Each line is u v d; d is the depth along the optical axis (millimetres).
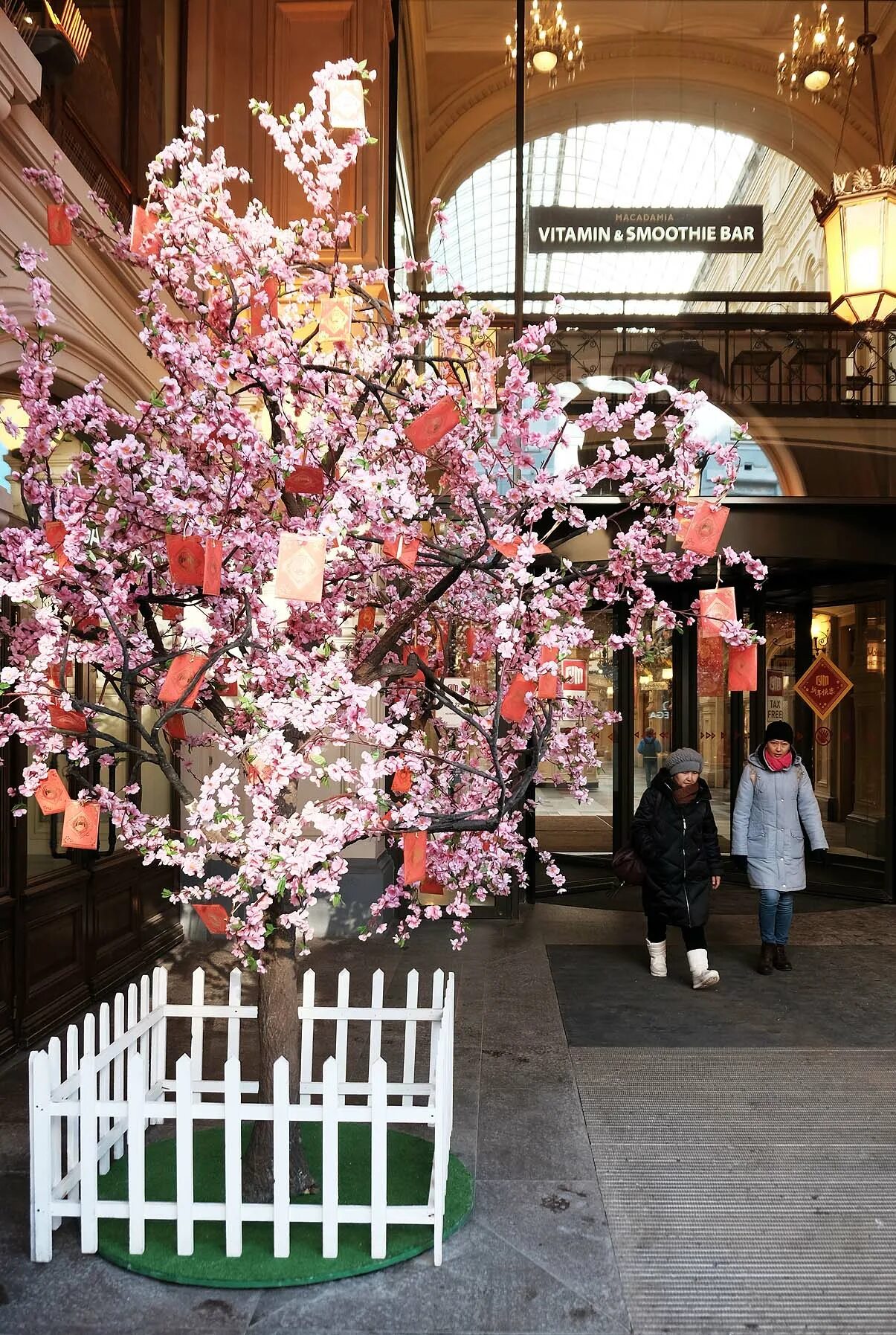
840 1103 4082
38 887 4832
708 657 9867
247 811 4238
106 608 2922
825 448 8328
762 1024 5164
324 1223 2801
